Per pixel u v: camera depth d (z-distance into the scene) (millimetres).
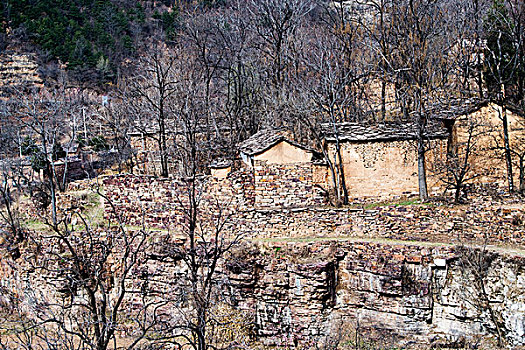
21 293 31641
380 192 30406
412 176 30266
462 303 24594
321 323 26359
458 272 24891
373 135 30391
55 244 30844
